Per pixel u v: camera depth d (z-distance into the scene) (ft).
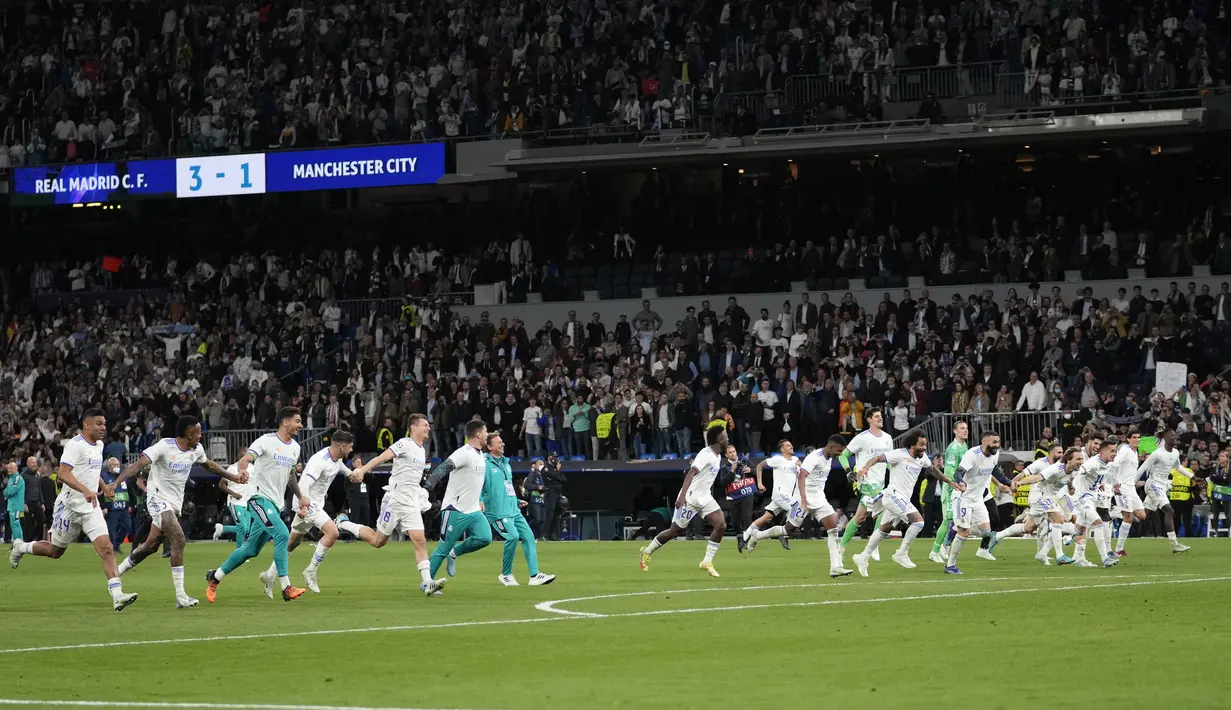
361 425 163.94
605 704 37.93
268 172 183.21
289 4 204.13
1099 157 169.17
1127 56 164.04
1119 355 148.15
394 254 189.47
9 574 98.84
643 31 185.78
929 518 135.95
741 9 183.93
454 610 64.75
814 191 176.55
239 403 169.78
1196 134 159.74
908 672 42.96
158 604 70.59
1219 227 163.22
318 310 186.09
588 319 176.24
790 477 108.68
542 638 53.06
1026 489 124.77
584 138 173.68
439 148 178.91
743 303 170.60
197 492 166.20
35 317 197.67
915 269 166.30
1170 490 127.65
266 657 48.37
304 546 138.21
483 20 190.29
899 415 144.87
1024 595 68.44
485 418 158.81
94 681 43.19
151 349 183.73
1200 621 55.72
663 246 178.91
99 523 66.44
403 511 73.67
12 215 209.77
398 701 38.86
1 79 201.87
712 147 168.45
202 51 200.13
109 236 207.62
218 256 201.77
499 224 193.88
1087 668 43.19
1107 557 91.50
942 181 172.35
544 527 144.05
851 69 171.83
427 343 170.91
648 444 153.38
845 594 70.49
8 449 166.20
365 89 187.62
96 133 192.54
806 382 147.74
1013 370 145.89
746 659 46.39
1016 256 161.89
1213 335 147.02
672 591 74.08
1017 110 164.14
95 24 204.44
